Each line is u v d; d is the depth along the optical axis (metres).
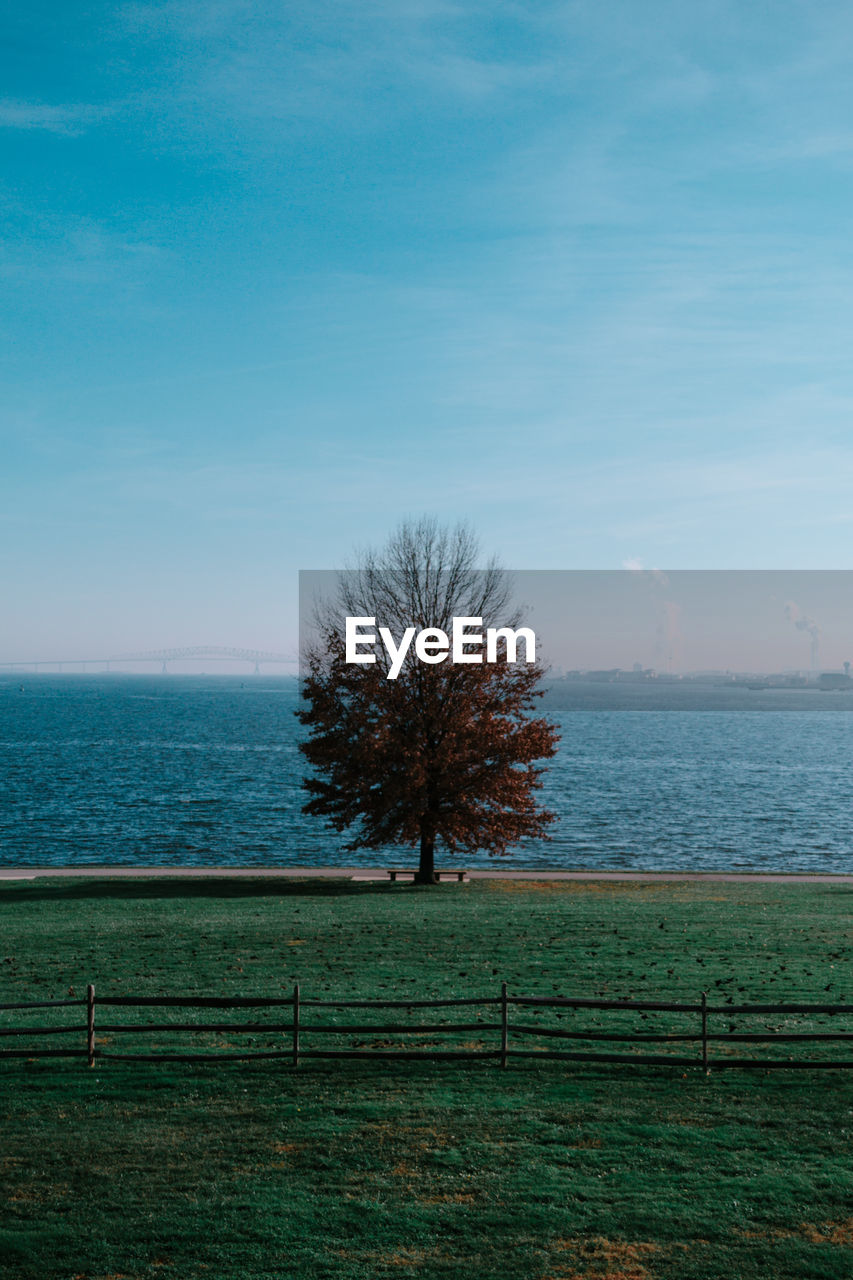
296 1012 13.43
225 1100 12.20
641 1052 14.17
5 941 22.34
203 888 33.66
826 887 34.06
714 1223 9.27
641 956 20.38
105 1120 11.62
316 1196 9.82
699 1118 11.60
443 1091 12.48
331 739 34.75
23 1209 9.58
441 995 17.00
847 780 96.94
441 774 34.50
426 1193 9.88
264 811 69.94
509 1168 10.40
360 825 63.66
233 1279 8.43
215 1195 9.84
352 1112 11.82
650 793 84.81
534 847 57.19
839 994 17.02
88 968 19.39
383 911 27.02
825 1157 10.56
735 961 19.89
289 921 25.02
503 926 24.08
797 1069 13.26
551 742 35.12
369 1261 8.71
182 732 158.25
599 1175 10.23
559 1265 8.63
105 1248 8.90
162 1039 14.83
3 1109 11.95
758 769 109.31
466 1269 8.59
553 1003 13.23
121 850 54.66
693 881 36.16
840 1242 8.91
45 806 71.81
